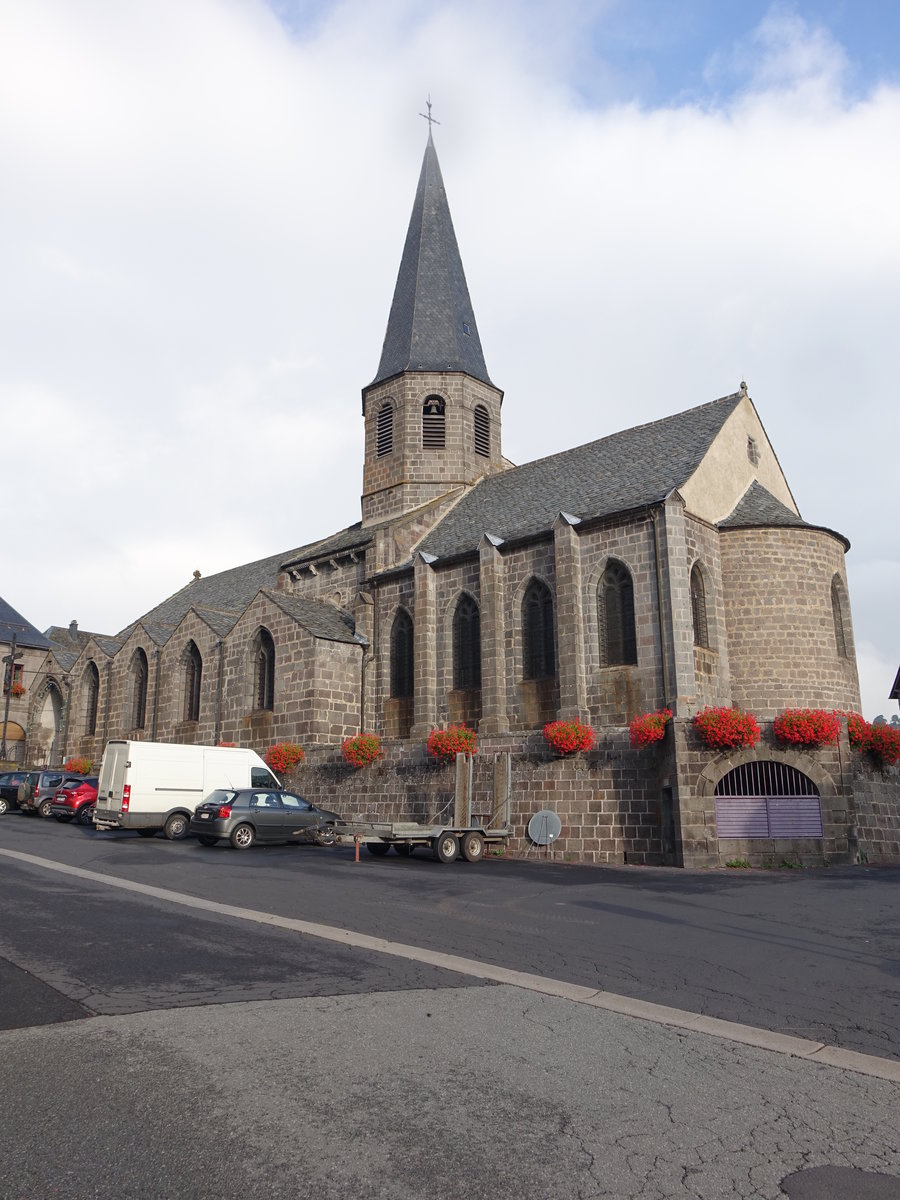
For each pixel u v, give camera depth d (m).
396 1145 5.83
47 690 59.00
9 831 29.73
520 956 11.77
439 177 52.53
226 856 23.89
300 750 35.12
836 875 21.00
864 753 25.62
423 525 41.66
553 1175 5.49
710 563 31.38
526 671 33.00
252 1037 7.92
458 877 20.17
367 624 39.12
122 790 29.36
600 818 25.75
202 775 30.77
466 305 49.38
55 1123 6.08
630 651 30.17
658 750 25.17
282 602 39.62
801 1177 5.57
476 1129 6.11
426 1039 7.99
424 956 11.51
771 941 12.99
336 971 10.51
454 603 36.00
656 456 35.16
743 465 35.19
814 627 31.16
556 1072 7.26
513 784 27.59
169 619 60.16
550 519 34.25
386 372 47.81
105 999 9.07
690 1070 7.43
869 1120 6.50
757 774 23.77
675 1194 5.31
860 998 9.95
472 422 46.16
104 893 15.95
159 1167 5.47
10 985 9.49
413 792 30.64
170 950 11.36
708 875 21.12
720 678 30.50
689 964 11.48
